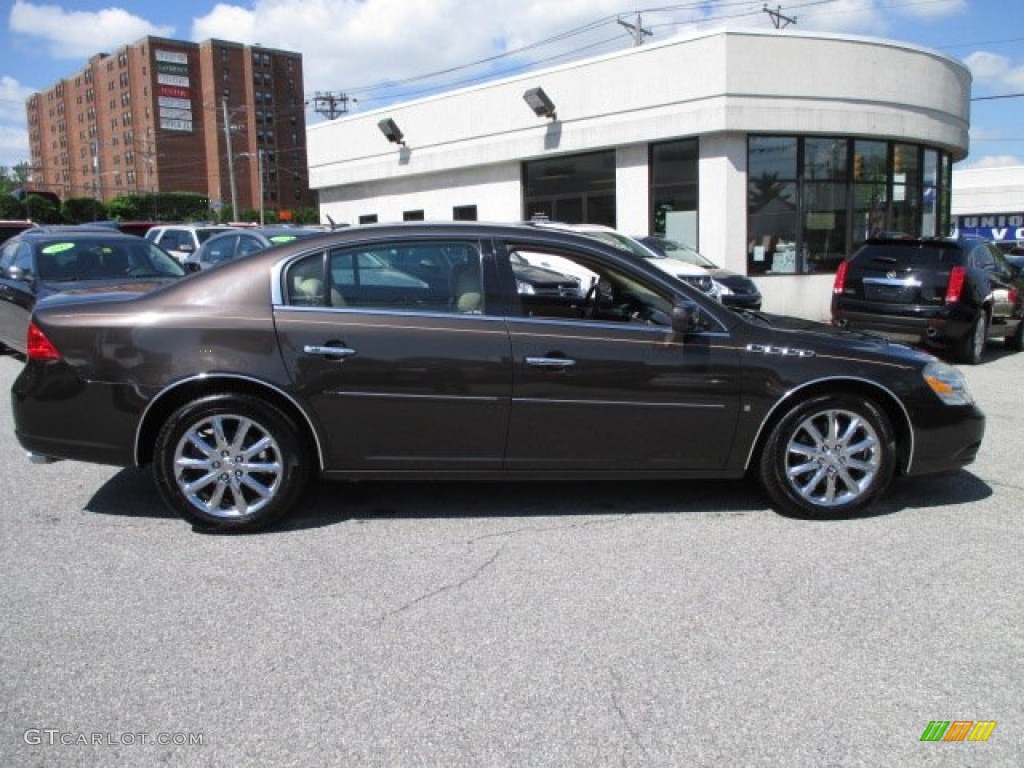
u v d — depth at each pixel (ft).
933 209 65.21
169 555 14.35
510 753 9.09
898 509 16.98
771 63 53.57
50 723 9.58
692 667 10.83
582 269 15.99
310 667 10.78
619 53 57.98
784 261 56.75
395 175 77.36
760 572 13.76
